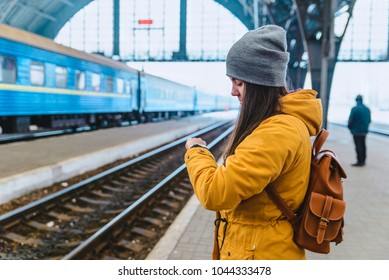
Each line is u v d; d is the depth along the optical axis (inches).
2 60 442.0
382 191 259.9
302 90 63.1
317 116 62.0
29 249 176.7
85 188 273.4
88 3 1897.1
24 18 1644.9
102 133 587.5
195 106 1577.3
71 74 588.1
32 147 396.8
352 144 549.0
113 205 255.9
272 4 1032.2
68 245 182.5
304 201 63.1
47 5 1674.5
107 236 185.6
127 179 331.0
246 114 62.6
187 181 343.0
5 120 505.7
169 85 1153.4
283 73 61.9
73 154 356.2
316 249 61.7
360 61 1866.4
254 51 60.5
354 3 710.5
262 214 61.5
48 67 528.4
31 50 491.2
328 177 62.1
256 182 55.6
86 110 638.5
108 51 1943.9
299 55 1126.4
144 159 410.9
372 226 187.0
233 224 64.4
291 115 61.1
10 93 455.8
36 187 270.4
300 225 62.3
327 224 61.0
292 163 59.1
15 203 240.4
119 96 778.8
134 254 179.6
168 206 261.6
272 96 61.8
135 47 1945.1
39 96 510.6
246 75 61.2
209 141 736.3
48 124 588.7
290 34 1122.7
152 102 997.8
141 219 223.9
